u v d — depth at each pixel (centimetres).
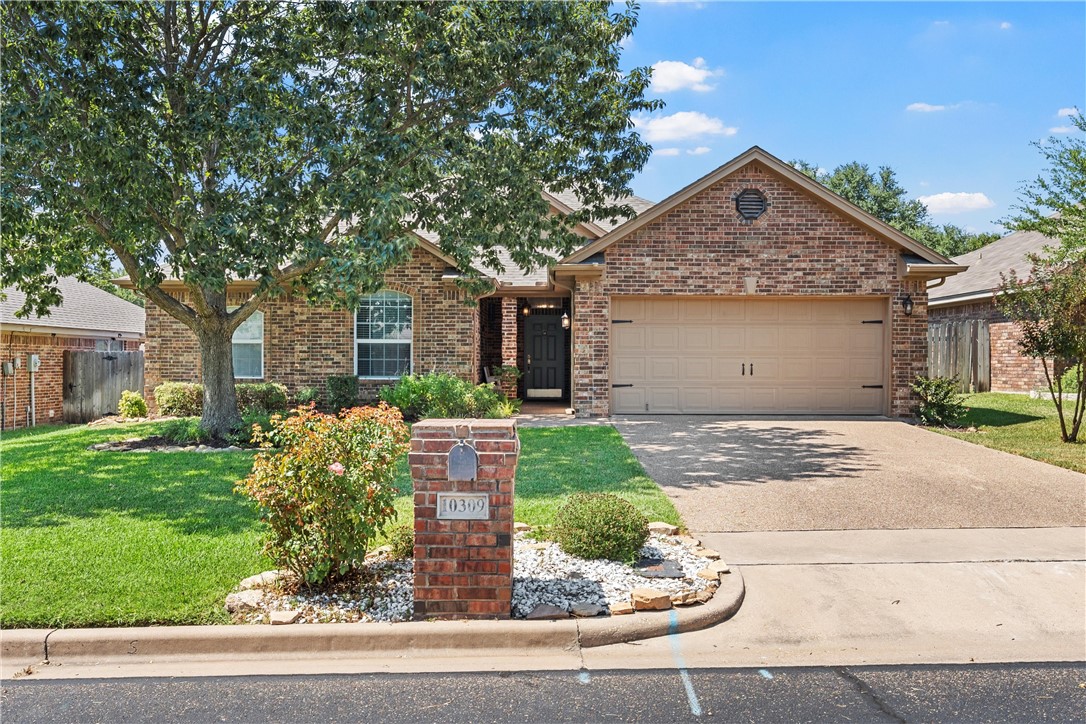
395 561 534
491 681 384
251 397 1423
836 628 445
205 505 696
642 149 1240
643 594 451
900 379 1355
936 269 1317
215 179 1077
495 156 1148
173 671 396
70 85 946
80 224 981
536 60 1079
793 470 878
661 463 922
